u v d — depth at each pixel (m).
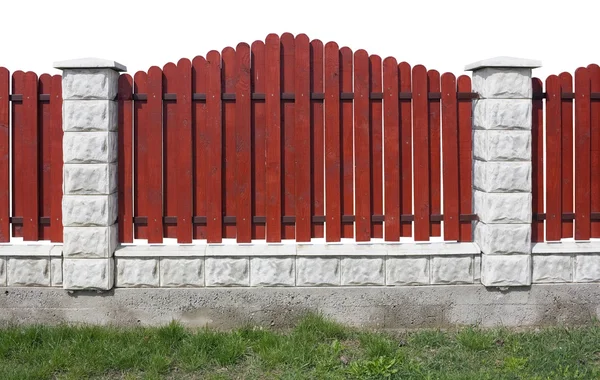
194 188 8.31
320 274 8.19
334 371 7.03
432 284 8.26
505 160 8.13
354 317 8.24
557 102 8.40
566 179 8.45
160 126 8.23
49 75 8.30
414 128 8.30
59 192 8.31
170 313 8.21
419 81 8.28
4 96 8.26
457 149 8.38
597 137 8.46
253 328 8.19
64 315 8.22
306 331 7.79
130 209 8.33
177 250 8.19
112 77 8.12
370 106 8.30
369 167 8.30
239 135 8.27
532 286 8.31
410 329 8.24
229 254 8.15
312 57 8.27
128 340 7.69
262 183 8.33
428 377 6.80
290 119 8.28
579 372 6.99
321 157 8.31
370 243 8.37
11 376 6.85
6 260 8.20
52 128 8.27
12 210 8.37
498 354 7.50
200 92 8.27
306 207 8.29
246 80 8.23
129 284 8.20
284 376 6.94
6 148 8.29
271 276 8.18
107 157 8.06
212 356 7.36
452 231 8.40
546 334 7.93
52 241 8.34
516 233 8.19
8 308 8.23
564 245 8.38
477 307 8.29
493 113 8.10
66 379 6.91
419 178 8.34
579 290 8.34
